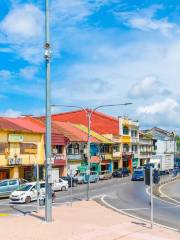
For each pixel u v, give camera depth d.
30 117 61.69
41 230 18.81
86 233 18.28
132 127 92.00
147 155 102.25
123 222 21.44
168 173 78.44
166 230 19.70
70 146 62.94
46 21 21.42
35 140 53.25
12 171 49.41
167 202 33.69
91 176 57.78
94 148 72.38
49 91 21.56
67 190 45.12
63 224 20.42
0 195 36.94
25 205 31.44
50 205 21.22
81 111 86.62
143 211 27.72
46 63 21.58
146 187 49.12
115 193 41.38
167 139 120.94
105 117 87.00
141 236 17.94
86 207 27.91
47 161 21.22
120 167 84.75
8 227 19.55
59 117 87.94
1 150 47.69
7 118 55.53
